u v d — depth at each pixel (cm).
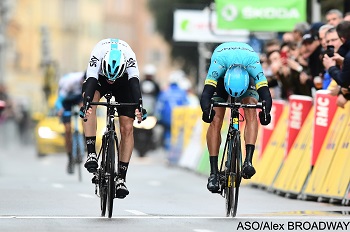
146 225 2258
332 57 2931
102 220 2362
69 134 4084
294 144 3312
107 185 2397
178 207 2784
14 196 3062
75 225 2247
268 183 3481
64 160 5884
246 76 2406
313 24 3488
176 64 10244
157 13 10769
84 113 2414
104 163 2439
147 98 6606
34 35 19425
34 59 19288
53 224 2266
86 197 3069
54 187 3519
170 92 6000
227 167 2445
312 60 3488
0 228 2175
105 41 2472
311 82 3494
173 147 5350
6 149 8188
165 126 5969
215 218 2427
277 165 3447
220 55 2441
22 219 2370
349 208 2792
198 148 4775
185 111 5147
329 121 3084
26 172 4569
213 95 2525
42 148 6031
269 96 2423
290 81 3541
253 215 2544
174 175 4494
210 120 2420
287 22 4500
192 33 5931
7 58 18588
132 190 3469
